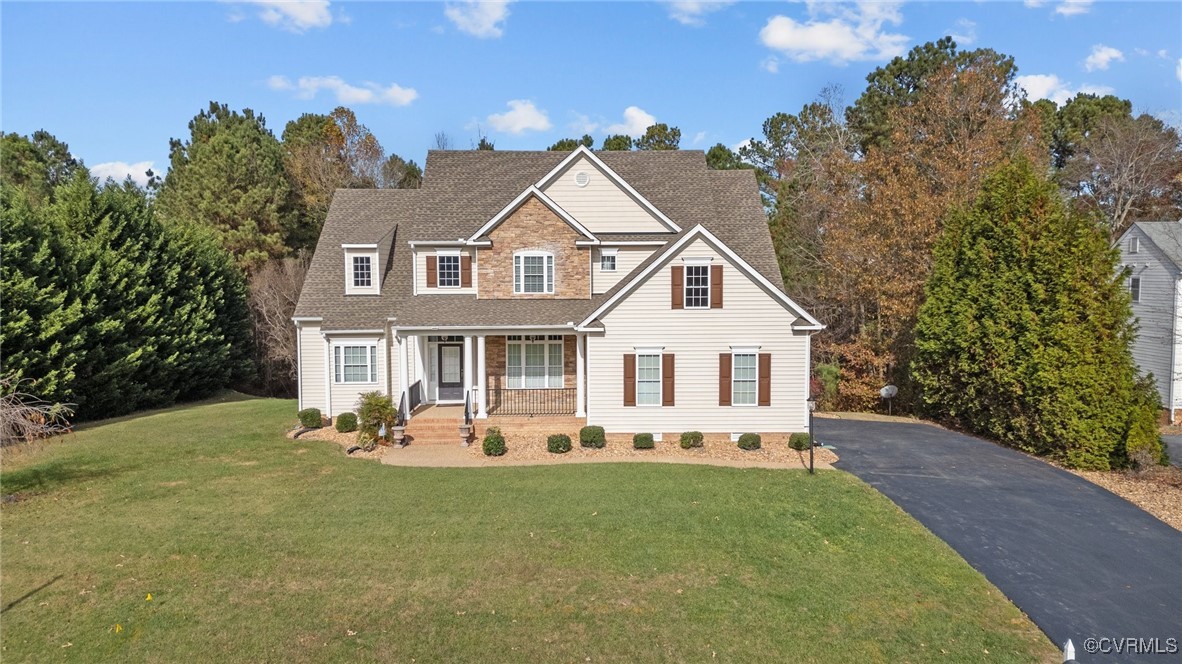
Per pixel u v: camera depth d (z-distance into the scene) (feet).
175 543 42.01
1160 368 97.04
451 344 86.12
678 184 92.27
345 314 84.53
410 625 32.30
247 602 34.35
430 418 74.23
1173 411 94.68
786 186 149.18
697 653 30.25
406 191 99.96
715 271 69.97
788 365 70.69
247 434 78.07
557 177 83.30
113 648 29.99
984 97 115.34
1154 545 43.68
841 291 112.98
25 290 83.41
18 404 57.21
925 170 112.37
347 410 84.38
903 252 102.06
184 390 114.83
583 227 80.28
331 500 51.42
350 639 30.94
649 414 71.05
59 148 202.59
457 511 48.85
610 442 70.69
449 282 82.38
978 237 78.38
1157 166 139.54
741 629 32.40
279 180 166.30
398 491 54.08
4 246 83.66
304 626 32.01
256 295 147.02
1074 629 33.32
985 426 76.84
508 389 82.38
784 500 52.21
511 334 76.28
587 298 79.92
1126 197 144.87
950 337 80.59
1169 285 95.71
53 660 29.04
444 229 83.10
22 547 41.19
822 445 71.51
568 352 84.43
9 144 180.24
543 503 50.88
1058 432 64.23
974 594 36.88
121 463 63.26
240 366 131.13
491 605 34.42
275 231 163.22
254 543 42.24
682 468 61.93
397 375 84.48
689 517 47.88
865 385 106.52
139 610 33.32
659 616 33.47
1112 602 36.06
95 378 92.94
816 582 37.86
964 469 62.39
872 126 153.17
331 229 94.32
